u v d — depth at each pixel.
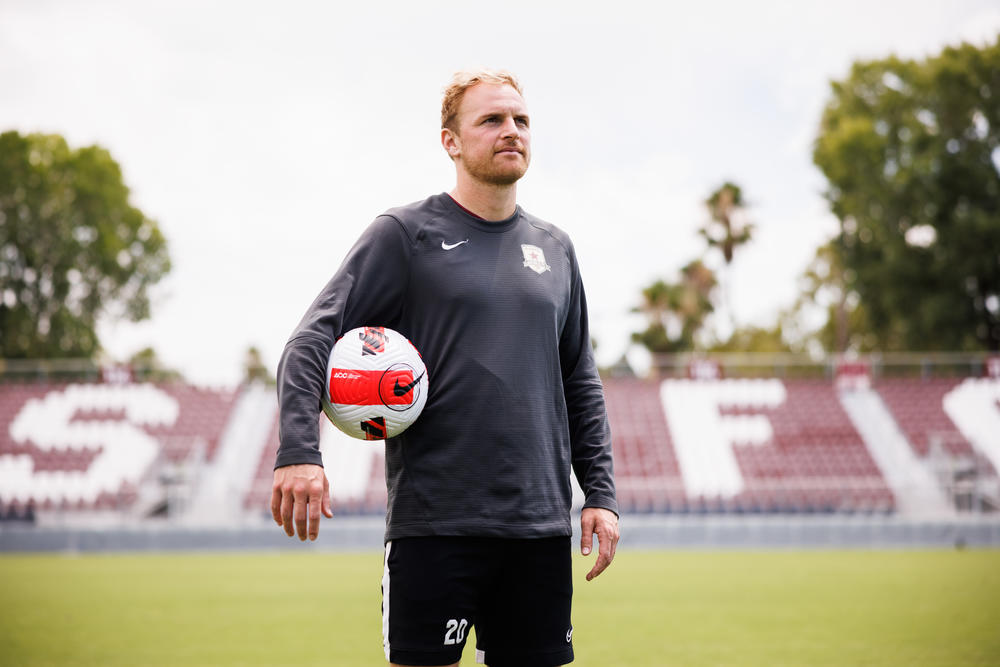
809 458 22.39
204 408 24.36
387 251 2.49
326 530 18.03
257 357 30.06
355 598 9.66
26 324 35.41
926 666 5.40
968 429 23.00
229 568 13.66
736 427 23.56
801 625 7.25
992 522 17.19
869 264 31.56
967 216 29.06
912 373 24.81
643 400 24.58
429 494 2.39
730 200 38.31
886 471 21.91
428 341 2.46
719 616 7.89
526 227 2.64
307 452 2.22
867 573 11.69
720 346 38.69
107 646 6.49
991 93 29.86
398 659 2.37
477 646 2.55
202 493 21.30
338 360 2.39
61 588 10.77
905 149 30.39
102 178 36.12
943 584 10.19
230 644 6.58
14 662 5.83
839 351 40.06
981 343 31.00
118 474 22.11
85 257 36.28
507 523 2.37
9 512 20.31
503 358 2.44
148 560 15.46
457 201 2.60
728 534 17.55
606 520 2.55
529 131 2.58
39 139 35.69
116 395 24.47
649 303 36.97
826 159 31.78
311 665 5.70
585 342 2.81
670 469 22.17
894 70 32.28
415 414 2.40
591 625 7.41
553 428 2.51
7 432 23.22
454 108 2.58
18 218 35.19
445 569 2.35
